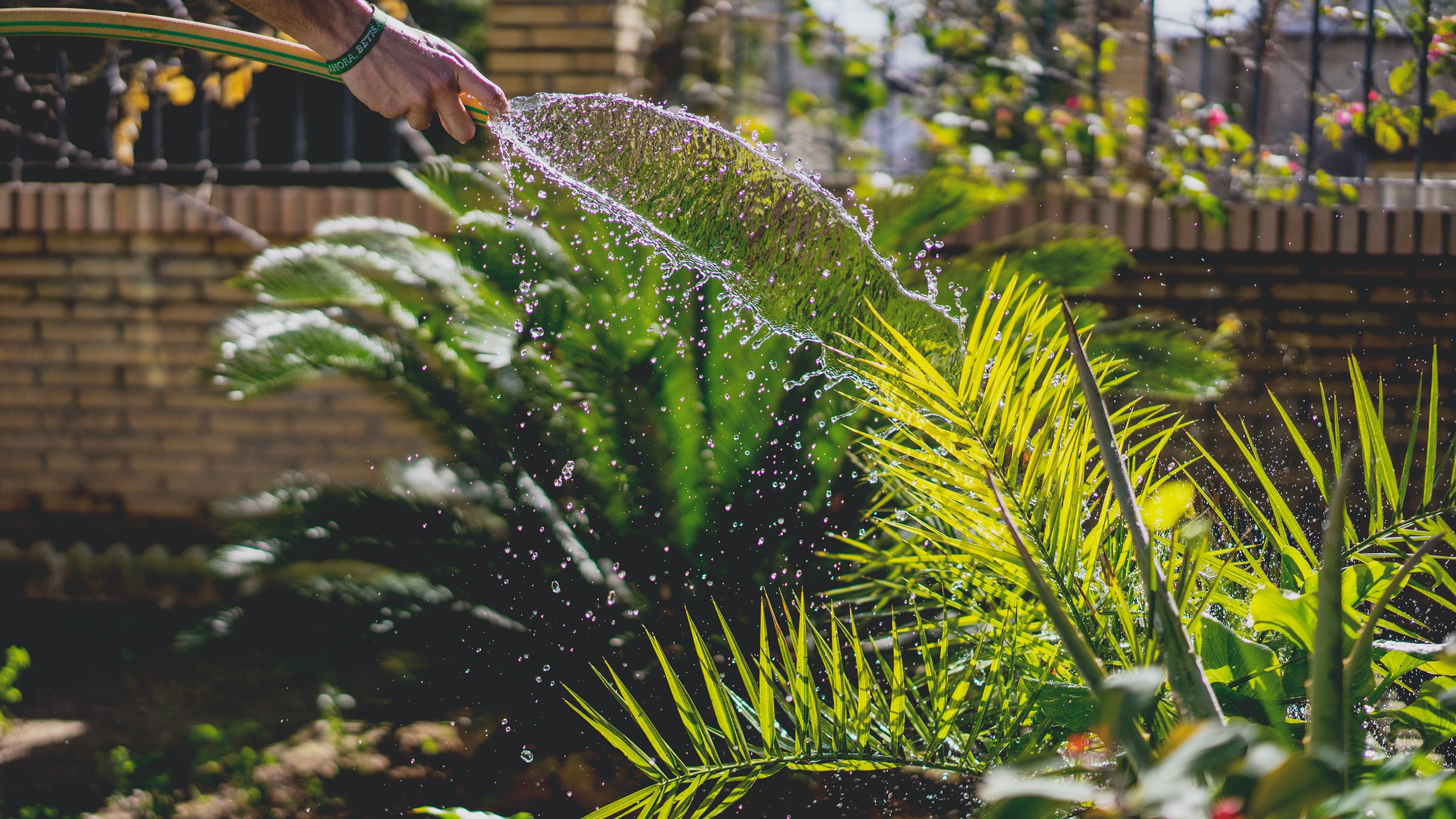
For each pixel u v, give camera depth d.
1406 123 4.59
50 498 4.91
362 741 3.41
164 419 4.82
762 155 1.71
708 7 5.46
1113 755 1.50
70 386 4.87
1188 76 5.53
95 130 5.77
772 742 1.70
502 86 4.65
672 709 3.00
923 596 2.25
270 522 3.25
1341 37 5.30
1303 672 1.59
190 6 5.11
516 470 3.36
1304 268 4.36
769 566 3.24
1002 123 4.96
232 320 3.36
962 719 1.90
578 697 1.82
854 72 5.05
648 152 1.74
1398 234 4.25
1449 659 1.29
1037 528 1.61
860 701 1.71
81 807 3.01
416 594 3.10
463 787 3.08
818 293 1.71
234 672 4.04
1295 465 4.16
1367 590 1.58
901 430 1.69
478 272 3.40
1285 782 0.91
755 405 3.24
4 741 3.48
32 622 4.53
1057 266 3.54
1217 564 1.79
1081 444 1.60
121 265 4.80
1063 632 1.21
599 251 3.42
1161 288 4.41
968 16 5.18
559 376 3.40
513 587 3.19
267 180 4.96
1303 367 4.34
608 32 4.59
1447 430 4.28
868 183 4.20
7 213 4.75
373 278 3.55
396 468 3.64
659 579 3.32
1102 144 4.62
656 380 3.23
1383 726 1.82
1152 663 1.42
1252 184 4.68
